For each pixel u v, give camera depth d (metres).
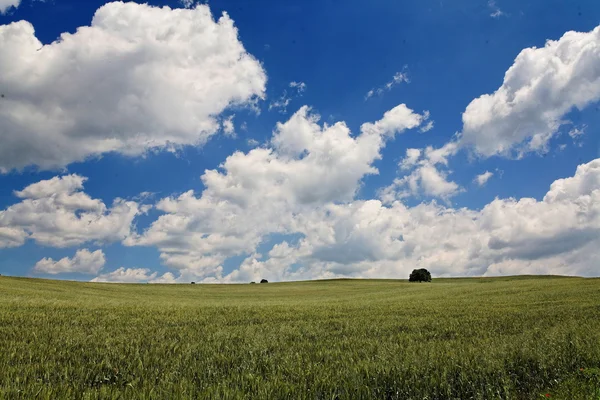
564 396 7.52
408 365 8.68
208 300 49.09
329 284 109.75
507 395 7.59
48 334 13.56
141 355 10.19
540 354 9.72
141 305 29.16
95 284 73.56
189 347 11.22
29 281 64.00
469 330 15.73
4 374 7.68
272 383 7.50
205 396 6.75
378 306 30.95
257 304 35.44
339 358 10.23
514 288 50.91
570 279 67.12
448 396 7.61
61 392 6.79
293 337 14.48
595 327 15.03
